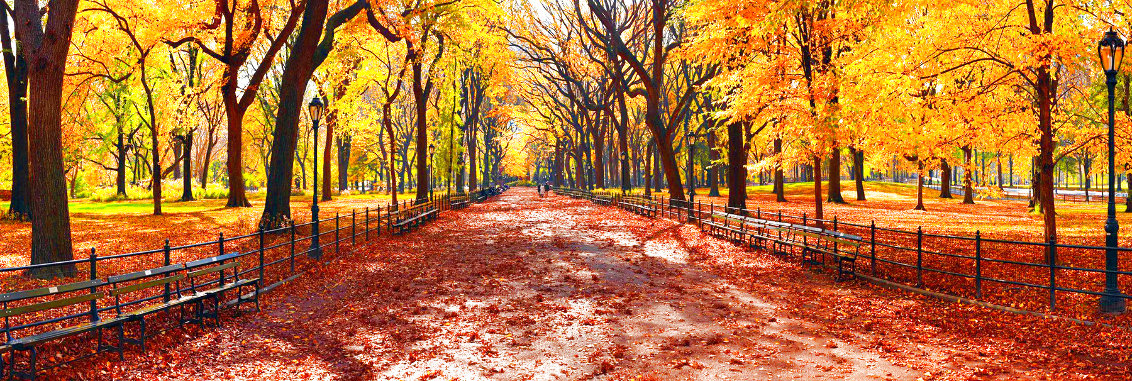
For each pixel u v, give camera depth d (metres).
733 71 19.97
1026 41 12.91
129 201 50.88
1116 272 9.23
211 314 9.53
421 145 39.59
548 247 19.12
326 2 22.38
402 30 26.56
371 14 26.36
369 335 8.72
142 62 28.45
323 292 11.95
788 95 18.14
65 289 6.87
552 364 7.37
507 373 7.05
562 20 40.72
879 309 10.21
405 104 80.44
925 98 16.14
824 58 18.78
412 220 24.48
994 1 15.86
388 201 53.38
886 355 7.60
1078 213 35.50
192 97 37.66
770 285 12.59
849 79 16.67
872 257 12.95
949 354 7.59
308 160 86.06
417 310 10.21
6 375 6.13
